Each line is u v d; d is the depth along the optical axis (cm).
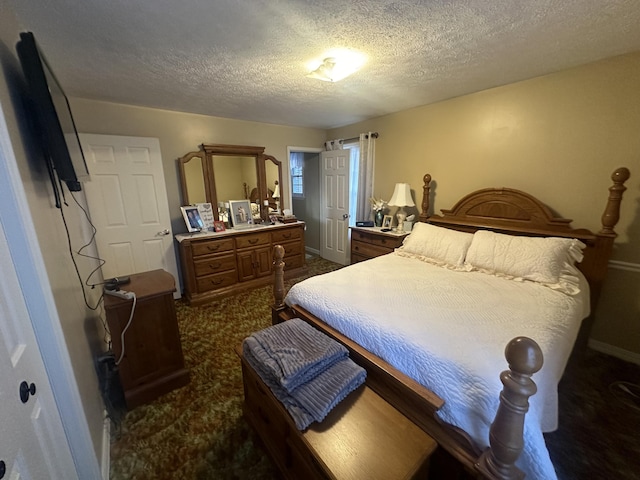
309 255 516
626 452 139
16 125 100
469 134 281
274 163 410
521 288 182
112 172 285
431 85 249
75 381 107
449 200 309
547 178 236
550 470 91
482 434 98
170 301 180
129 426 159
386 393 125
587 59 199
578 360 211
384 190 381
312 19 144
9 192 84
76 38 156
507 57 194
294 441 116
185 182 335
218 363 215
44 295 94
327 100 290
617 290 213
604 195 211
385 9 136
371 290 183
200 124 343
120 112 290
